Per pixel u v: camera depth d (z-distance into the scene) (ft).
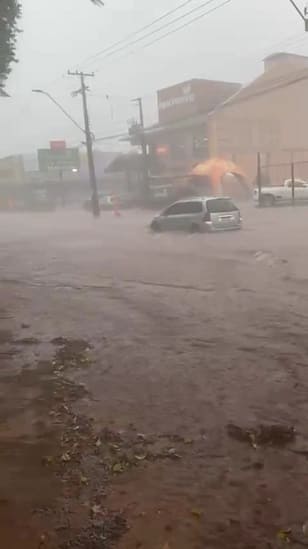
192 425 16.35
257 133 156.15
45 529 11.41
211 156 151.53
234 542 10.78
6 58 52.47
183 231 76.95
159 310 32.53
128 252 62.80
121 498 12.50
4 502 12.46
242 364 21.79
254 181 149.38
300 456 14.25
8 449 15.15
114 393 19.25
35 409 18.02
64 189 227.81
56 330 28.73
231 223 75.46
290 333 26.08
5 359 23.73
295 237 66.18
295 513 11.70
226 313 30.91
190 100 169.48
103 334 27.53
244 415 16.94
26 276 49.57
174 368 21.67
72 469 13.94
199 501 12.25
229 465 13.87
